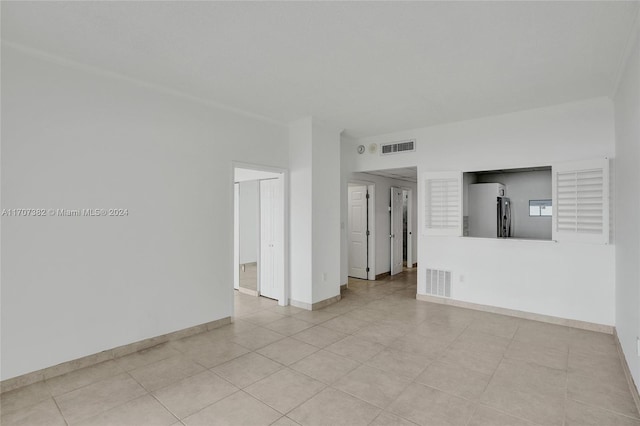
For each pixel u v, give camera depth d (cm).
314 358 311
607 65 296
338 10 218
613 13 220
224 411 229
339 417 221
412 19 228
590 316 379
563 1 208
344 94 369
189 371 286
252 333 376
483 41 257
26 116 264
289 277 488
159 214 344
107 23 233
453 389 255
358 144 586
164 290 348
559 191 391
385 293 559
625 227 298
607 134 369
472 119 460
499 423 214
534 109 415
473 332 375
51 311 275
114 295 312
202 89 354
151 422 217
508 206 642
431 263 502
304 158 469
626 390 253
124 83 319
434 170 496
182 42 259
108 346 308
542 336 361
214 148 394
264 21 231
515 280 430
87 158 296
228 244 408
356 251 687
